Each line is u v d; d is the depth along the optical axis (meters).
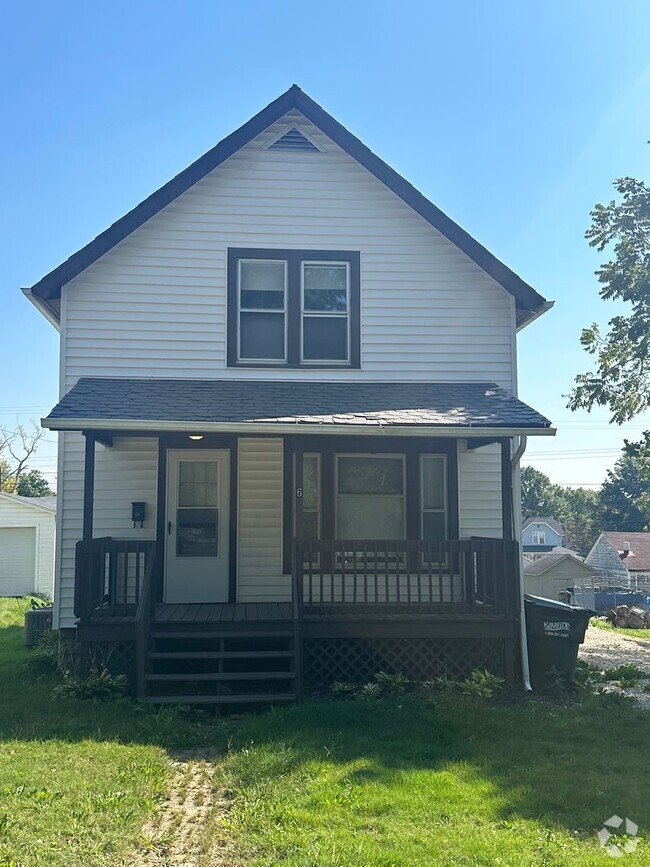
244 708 8.24
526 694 9.05
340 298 11.06
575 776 5.75
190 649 9.16
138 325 10.59
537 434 8.94
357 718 7.27
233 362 10.70
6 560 24.98
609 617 28.67
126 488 10.51
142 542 9.10
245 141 10.77
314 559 10.45
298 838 4.48
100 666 8.88
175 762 6.28
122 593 10.45
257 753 6.17
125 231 10.43
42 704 8.02
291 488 10.70
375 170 10.96
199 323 10.70
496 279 11.05
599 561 57.03
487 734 6.93
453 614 9.28
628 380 23.62
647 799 5.27
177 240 10.77
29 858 4.15
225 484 10.77
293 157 11.11
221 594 10.59
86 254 10.36
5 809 4.83
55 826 4.61
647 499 33.31
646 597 36.81
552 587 39.25
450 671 9.39
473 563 9.41
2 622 17.55
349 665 9.23
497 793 5.32
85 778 5.52
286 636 8.97
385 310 11.05
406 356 11.00
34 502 26.45
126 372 10.49
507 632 9.27
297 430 8.66
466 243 10.97
